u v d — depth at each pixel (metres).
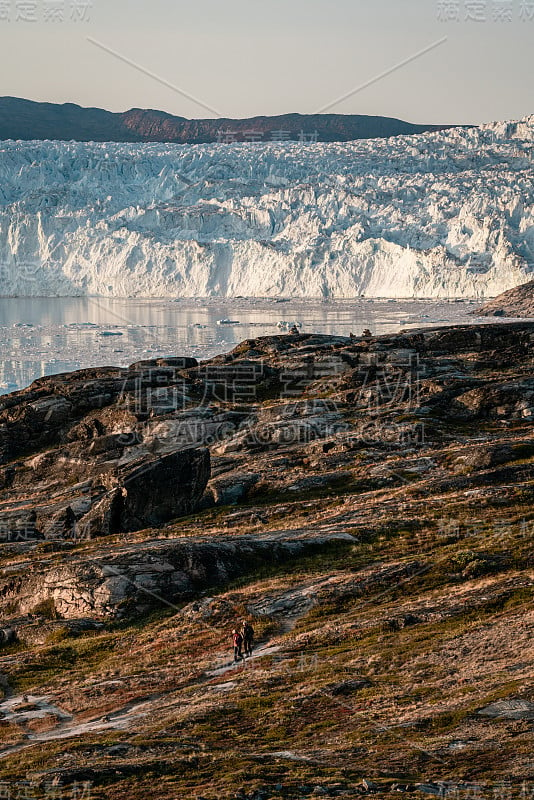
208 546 139.62
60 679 106.81
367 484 186.75
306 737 74.69
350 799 59.12
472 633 96.12
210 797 59.50
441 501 160.75
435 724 74.25
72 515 192.00
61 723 88.88
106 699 94.69
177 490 185.62
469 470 184.12
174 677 99.38
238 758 69.44
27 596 141.88
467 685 81.62
